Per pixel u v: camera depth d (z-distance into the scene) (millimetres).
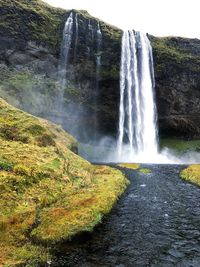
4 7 72875
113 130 81562
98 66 77250
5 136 34844
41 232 19469
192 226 22375
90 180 32594
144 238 20047
